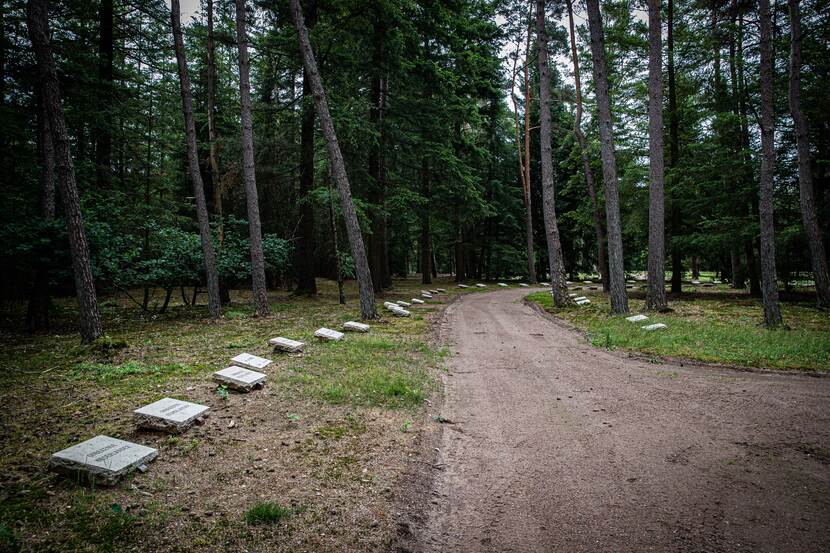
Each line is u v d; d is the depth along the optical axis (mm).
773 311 11500
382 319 14789
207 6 18172
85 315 9750
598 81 14531
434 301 21922
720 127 18984
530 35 29562
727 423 5535
